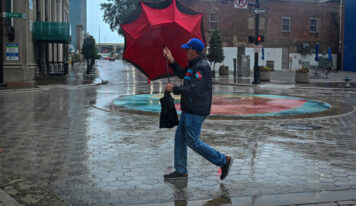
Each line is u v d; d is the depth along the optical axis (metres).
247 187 4.34
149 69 4.58
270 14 42.19
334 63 44.31
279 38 42.78
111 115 10.13
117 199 3.94
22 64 23.31
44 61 29.75
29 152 6.01
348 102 13.98
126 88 20.28
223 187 4.33
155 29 4.32
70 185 4.40
